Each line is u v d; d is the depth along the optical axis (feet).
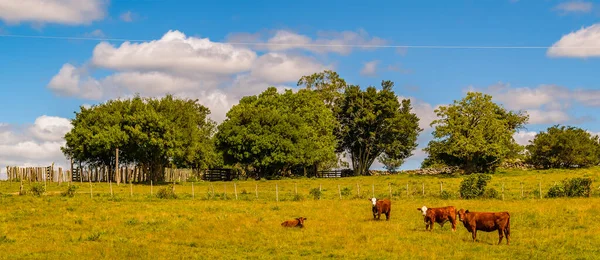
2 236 86.22
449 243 77.25
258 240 83.30
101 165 285.23
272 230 91.20
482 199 140.05
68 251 76.02
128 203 139.23
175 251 76.13
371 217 105.60
